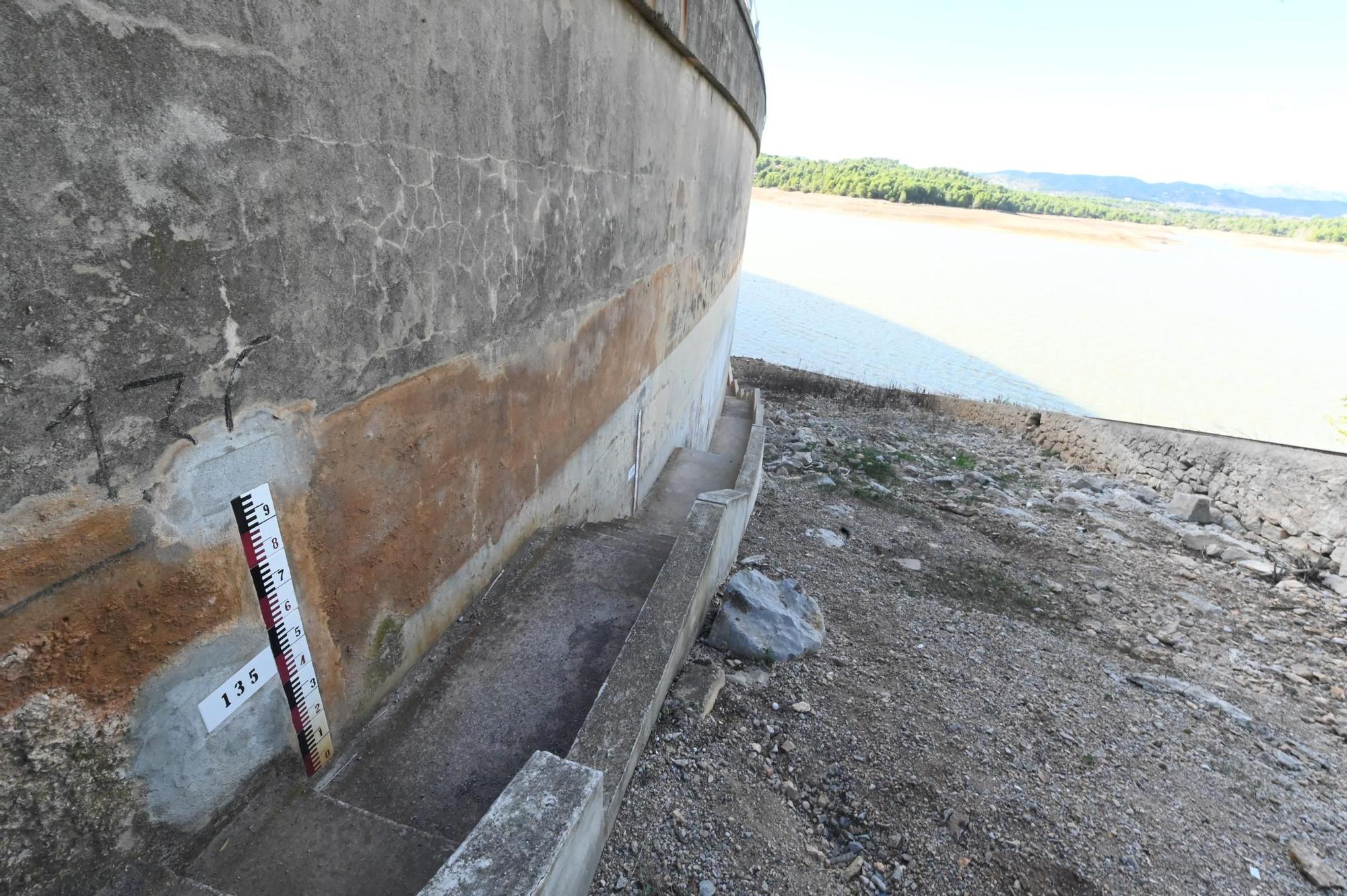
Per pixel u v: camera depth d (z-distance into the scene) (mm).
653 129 4230
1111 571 7223
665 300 5469
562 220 3123
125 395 1261
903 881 2742
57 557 1192
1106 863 3074
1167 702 4773
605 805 2172
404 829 1857
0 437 1064
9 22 971
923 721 3762
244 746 1752
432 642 2650
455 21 2055
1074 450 12227
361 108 1725
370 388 1988
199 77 1277
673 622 2969
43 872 1284
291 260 1595
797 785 3076
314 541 1873
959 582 6195
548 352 3223
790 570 5527
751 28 7008
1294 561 8273
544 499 3488
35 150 1039
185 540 1447
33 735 1207
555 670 2691
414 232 2045
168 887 1521
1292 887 3246
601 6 3127
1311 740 4719
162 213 1263
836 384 16125
